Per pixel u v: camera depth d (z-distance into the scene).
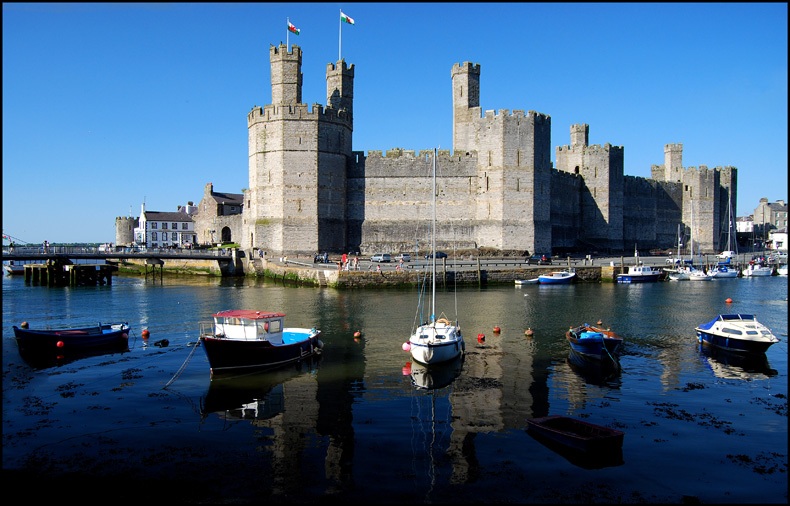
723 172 110.69
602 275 67.88
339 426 17.39
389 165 78.38
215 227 97.62
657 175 110.50
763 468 14.39
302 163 72.56
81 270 66.50
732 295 52.19
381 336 31.23
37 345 27.45
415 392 20.89
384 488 13.45
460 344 26.50
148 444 16.00
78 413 18.56
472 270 61.38
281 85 73.25
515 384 21.94
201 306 43.84
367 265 65.06
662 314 39.59
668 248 105.00
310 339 26.50
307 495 13.14
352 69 80.50
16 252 61.34
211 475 14.09
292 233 72.19
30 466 14.58
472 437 16.47
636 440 16.19
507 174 75.88
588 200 92.56
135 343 29.72
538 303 45.38
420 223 78.12
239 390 21.19
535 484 13.62
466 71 82.00
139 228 133.12
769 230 137.88
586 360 25.69
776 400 19.94
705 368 24.48
